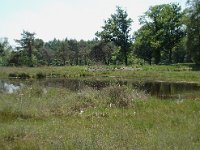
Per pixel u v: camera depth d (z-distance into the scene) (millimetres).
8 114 14680
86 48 125875
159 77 51750
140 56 99875
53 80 48219
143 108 16906
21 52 105000
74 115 15078
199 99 20844
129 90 20156
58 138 9500
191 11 69625
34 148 8719
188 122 12031
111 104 17656
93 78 52812
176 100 21891
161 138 9406
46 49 132375
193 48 69750
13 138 9945
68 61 127188
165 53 95375
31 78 54000
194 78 47562
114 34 94438
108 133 10336
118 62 107250
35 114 14898
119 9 94438
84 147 8453
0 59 103688
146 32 90562
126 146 8742
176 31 87938
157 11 89562
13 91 25172
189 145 8648
